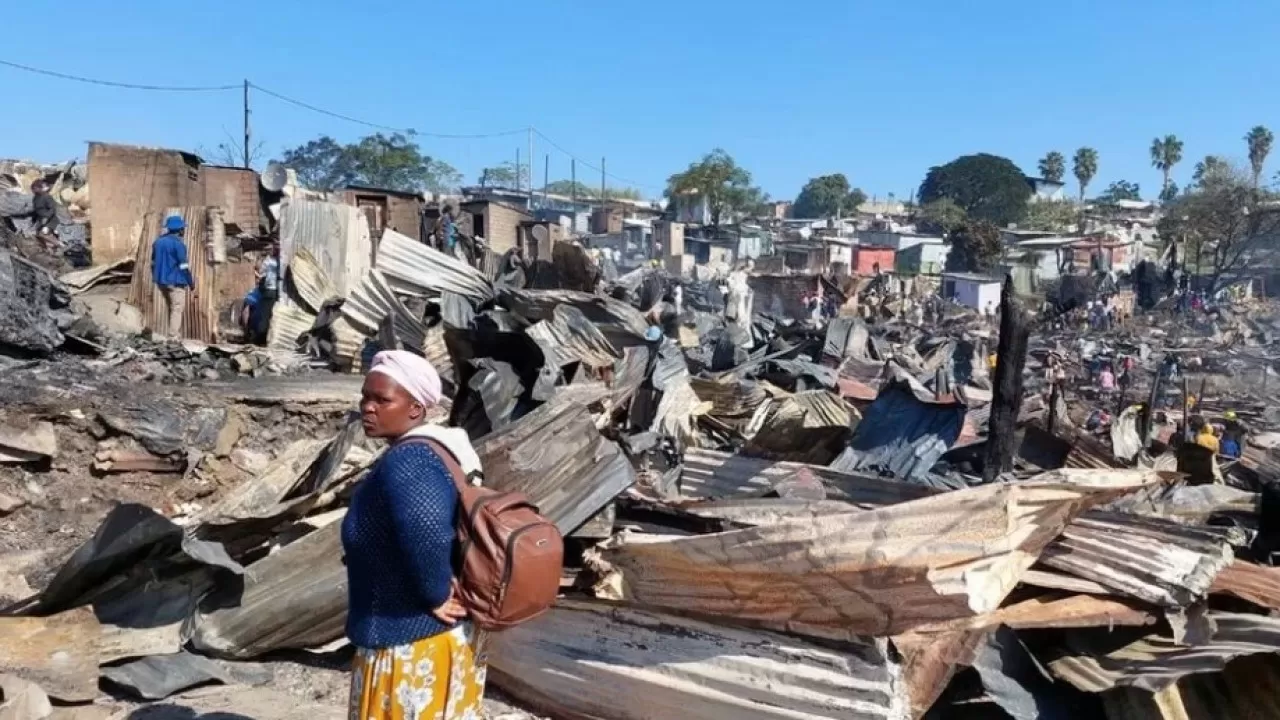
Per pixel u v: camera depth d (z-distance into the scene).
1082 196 113.50
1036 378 26.08
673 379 10.63
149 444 7.25
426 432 2.87
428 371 2.93
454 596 2.77
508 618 2.72
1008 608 4.20
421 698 2.75
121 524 4.42
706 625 4.20
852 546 3.89
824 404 9.84
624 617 4.36
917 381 17.02
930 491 5.59
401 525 2.68
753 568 4.12
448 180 64.25
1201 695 4.19
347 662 4.74
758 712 3.97
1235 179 50.00
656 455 8.88
